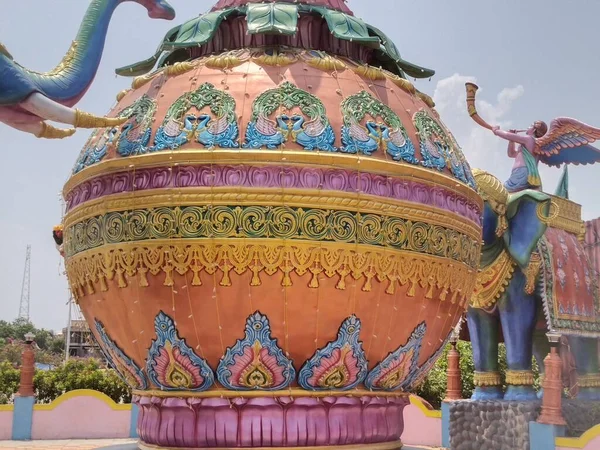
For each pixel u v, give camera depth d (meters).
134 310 9.63
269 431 9.36
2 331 74.75
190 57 11.70
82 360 37.12
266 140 9.35
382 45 11.91
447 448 18.95
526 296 17.33
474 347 18.25
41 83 9.45
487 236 16.95
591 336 18.33
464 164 11.39
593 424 17.70
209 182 9.18
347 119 9.81
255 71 10.17
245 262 9.03
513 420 16.62
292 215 9.09
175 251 9.19
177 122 9.75
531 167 17.89
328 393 9.56
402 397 10.65
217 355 9.33
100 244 9.87
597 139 18.11
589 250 24.23
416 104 11.14
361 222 9.34
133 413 21.80
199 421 9.49
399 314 9.80
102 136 10.61
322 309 9.24
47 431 21.44
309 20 11.34
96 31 10.25
